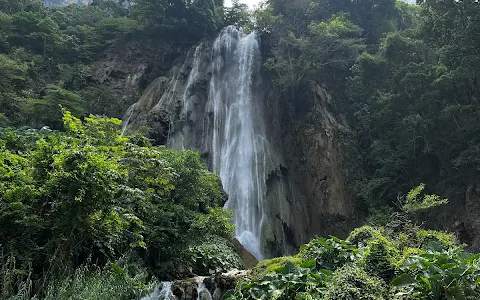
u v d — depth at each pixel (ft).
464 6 63.16
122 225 24.82
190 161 40.40
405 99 71.72
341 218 71.97
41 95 73.00
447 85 65.46
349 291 13.28
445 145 65.31
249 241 67.21
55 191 21.84
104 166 22.06
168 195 36.19
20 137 34.45
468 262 14.19
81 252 25.14
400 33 79.51
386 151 71.67
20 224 21.47
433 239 21.94
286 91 89.92
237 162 78.89
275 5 106.22
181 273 31.78
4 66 67.00
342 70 92.27
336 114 85.46
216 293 26.04
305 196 77.97
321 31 86.33
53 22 84.94
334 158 77.82
